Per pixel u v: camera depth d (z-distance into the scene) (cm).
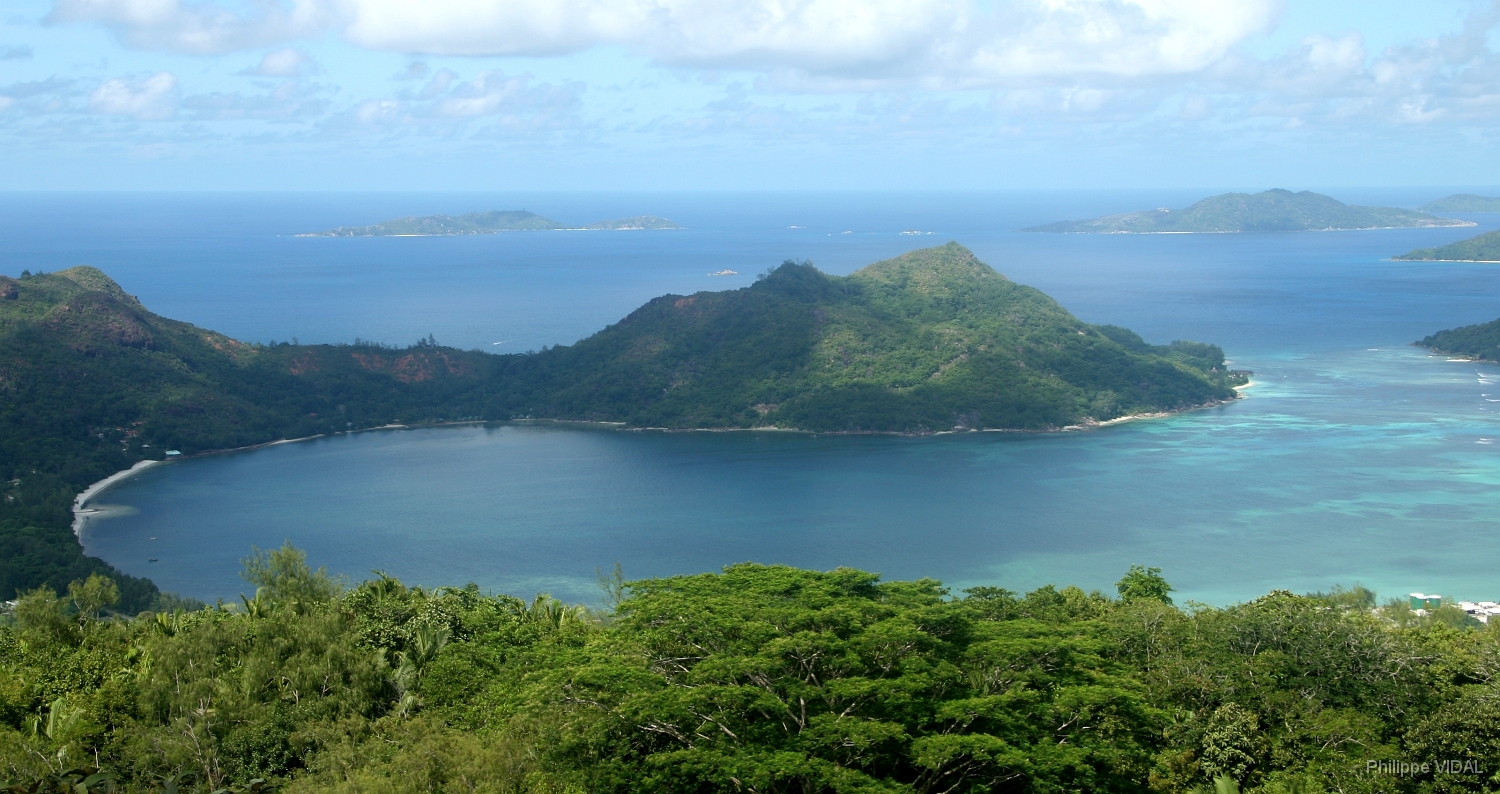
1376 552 15450
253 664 6000
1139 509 18025
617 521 18188
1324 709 5550
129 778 5328
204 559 16638
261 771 5391
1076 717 4841
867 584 6059
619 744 4731
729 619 5259
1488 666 5997
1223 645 6156
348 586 11994
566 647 6072
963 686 4972
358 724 5603
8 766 5106
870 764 4600
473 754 4909
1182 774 5222
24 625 6925
